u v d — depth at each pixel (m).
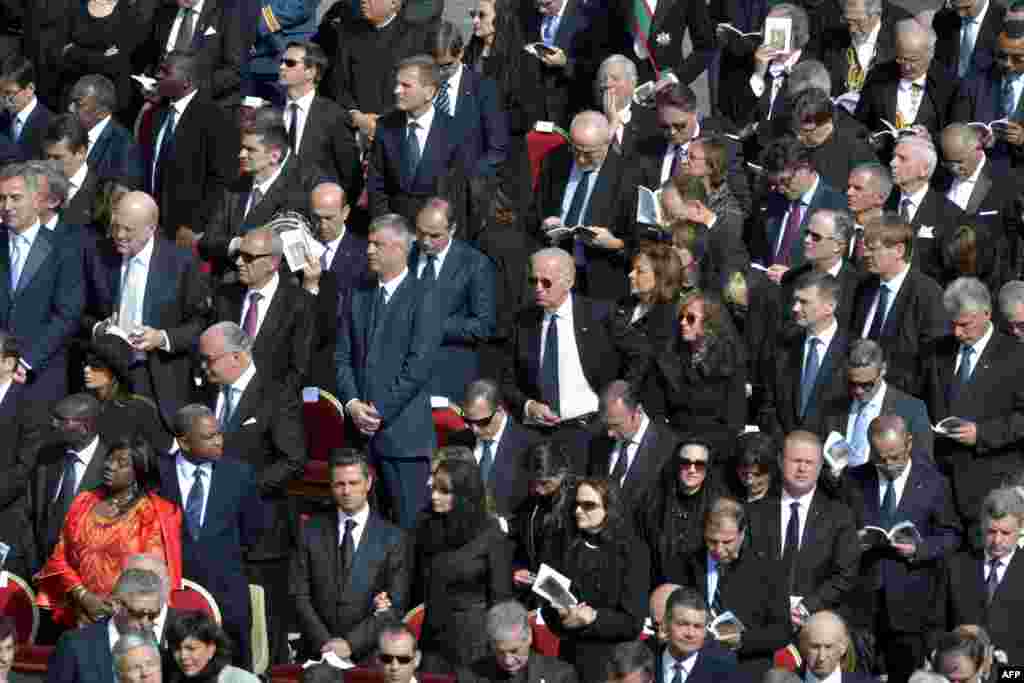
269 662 51.53
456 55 62.81
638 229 57.88
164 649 45.88
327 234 58.56
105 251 57.28
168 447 54.34
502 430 53.22
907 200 59.53
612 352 55.16
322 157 63.16
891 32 66.12
